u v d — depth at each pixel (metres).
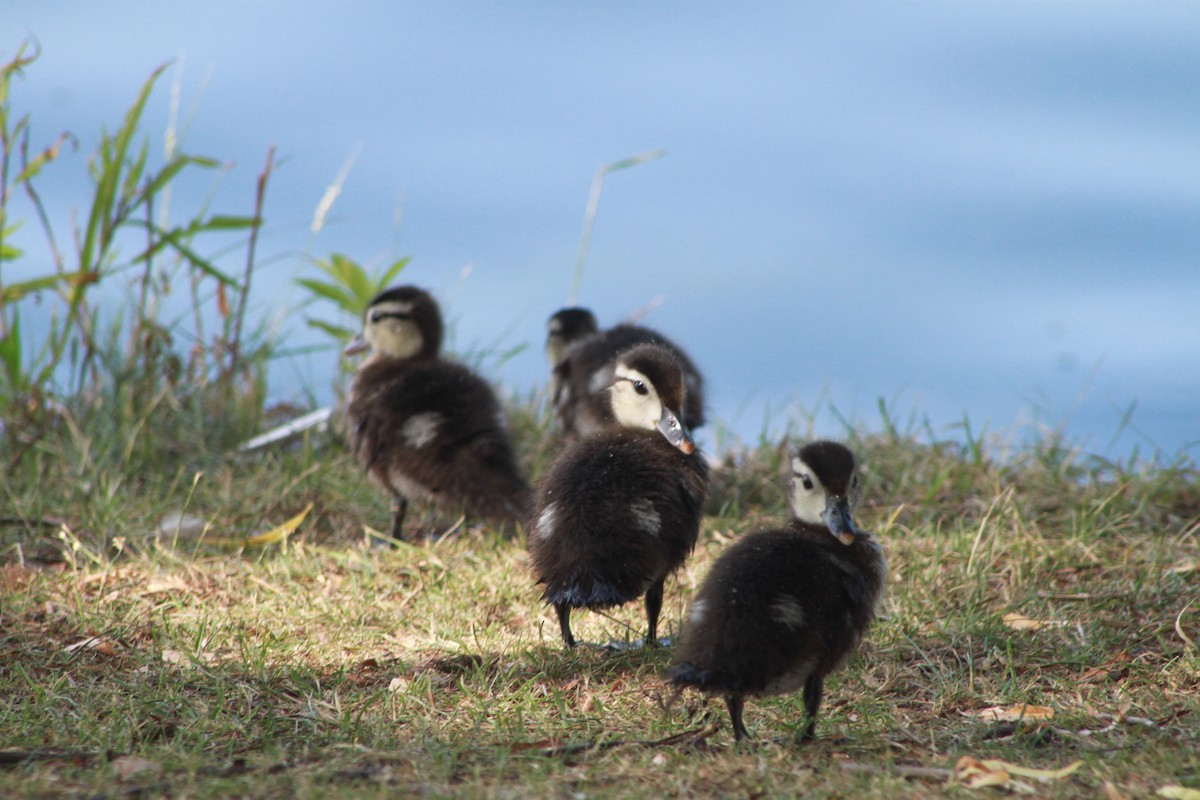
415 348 16.52
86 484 15.26
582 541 10.51
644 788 7.93
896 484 15.85
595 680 10.45
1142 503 14.57
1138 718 9.09
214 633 11.30
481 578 12.89
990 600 12.18
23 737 8.80
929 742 8.91
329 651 11.05
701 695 9.88
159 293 18.66
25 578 12.54
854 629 9.27
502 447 14.64
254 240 18.94
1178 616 11.12
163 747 8.66
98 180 17.25
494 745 8.79
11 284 17.39
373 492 16.17
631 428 12.30
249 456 17.50
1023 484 15.76
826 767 8.35
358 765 8.38
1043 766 8.30
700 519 11.80
